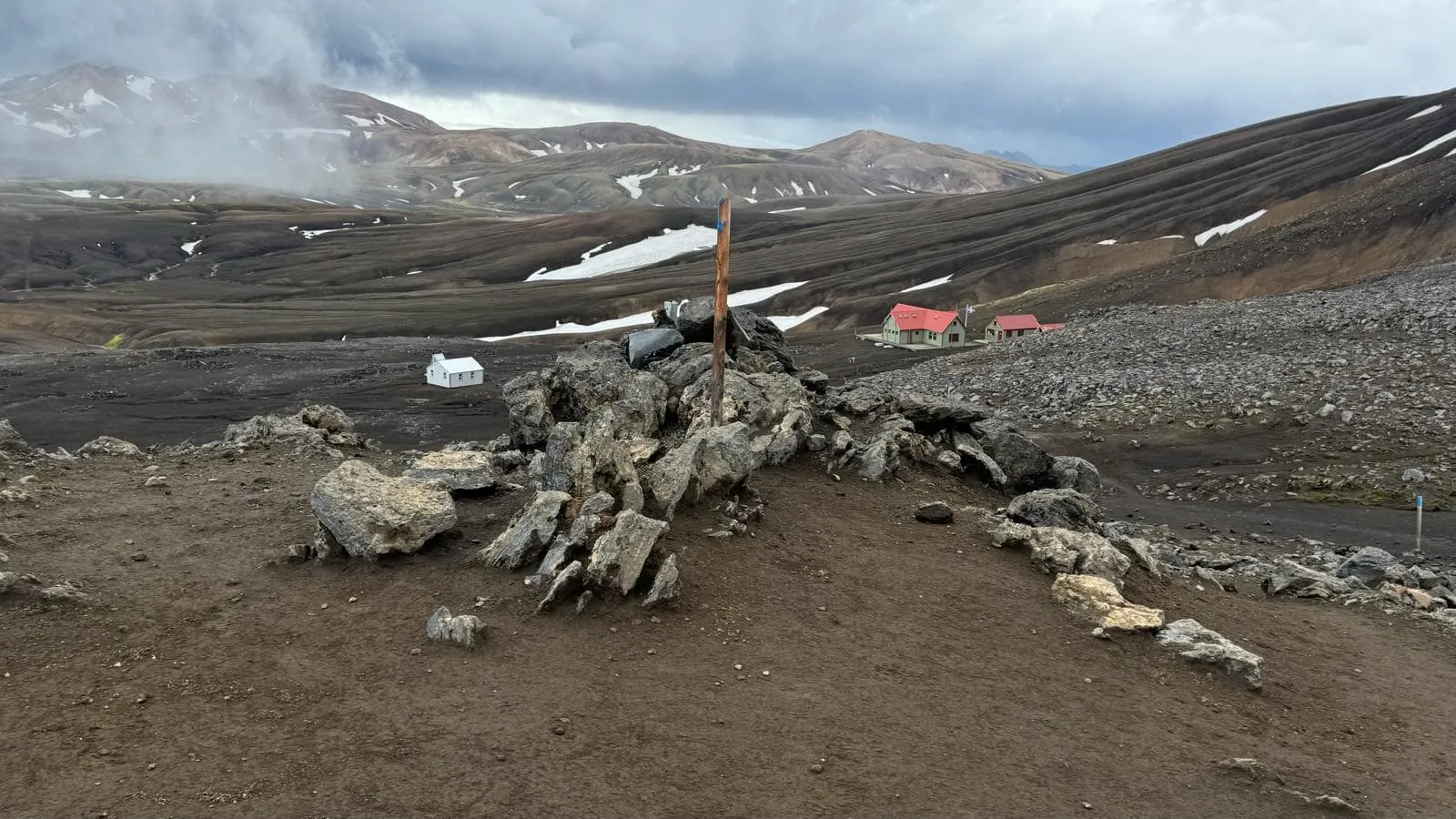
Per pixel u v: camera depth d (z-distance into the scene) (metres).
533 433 25.17
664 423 26.38
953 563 19.75
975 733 13.08
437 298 178.62
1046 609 17.94
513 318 153.50
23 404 83.00
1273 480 39.12
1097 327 81.56
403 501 17.75
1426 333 54.50
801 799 11.10
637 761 11.60
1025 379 65.56
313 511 19.02
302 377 97.50
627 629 14.99
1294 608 21.69
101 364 103.31
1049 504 23.38
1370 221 112.12
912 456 27.47
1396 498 35.38
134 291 181.00
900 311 113.69
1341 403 46.19
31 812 9.91
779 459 24.42
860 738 12.57
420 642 14.23
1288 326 63.91
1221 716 14.62
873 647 15.41
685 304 34.00
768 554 18.59
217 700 12.47
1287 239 119.25
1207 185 184.75
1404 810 12.32
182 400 85.62
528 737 11.93
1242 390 51.62
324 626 14.71
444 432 73.25
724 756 11.85
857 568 18.75
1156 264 130.88
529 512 17.58
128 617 14.54
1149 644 16.86
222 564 16.91
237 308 162.88
